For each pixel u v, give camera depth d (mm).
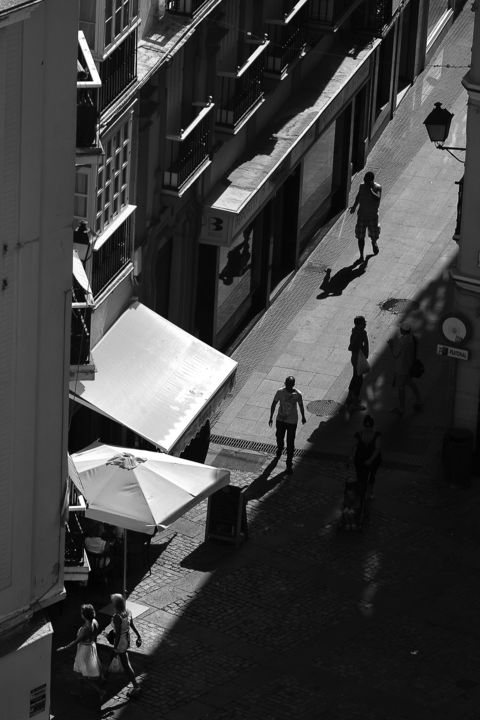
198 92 57969
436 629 49406
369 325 66688
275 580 51250
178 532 53219
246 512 54031
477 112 54938
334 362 64250
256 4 62625
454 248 72062
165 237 57656
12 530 37156
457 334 57000
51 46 34312
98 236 50500
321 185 72375
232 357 64125
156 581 50656
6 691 38156
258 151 64250
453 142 80062
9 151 34156
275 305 67750
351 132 73750
